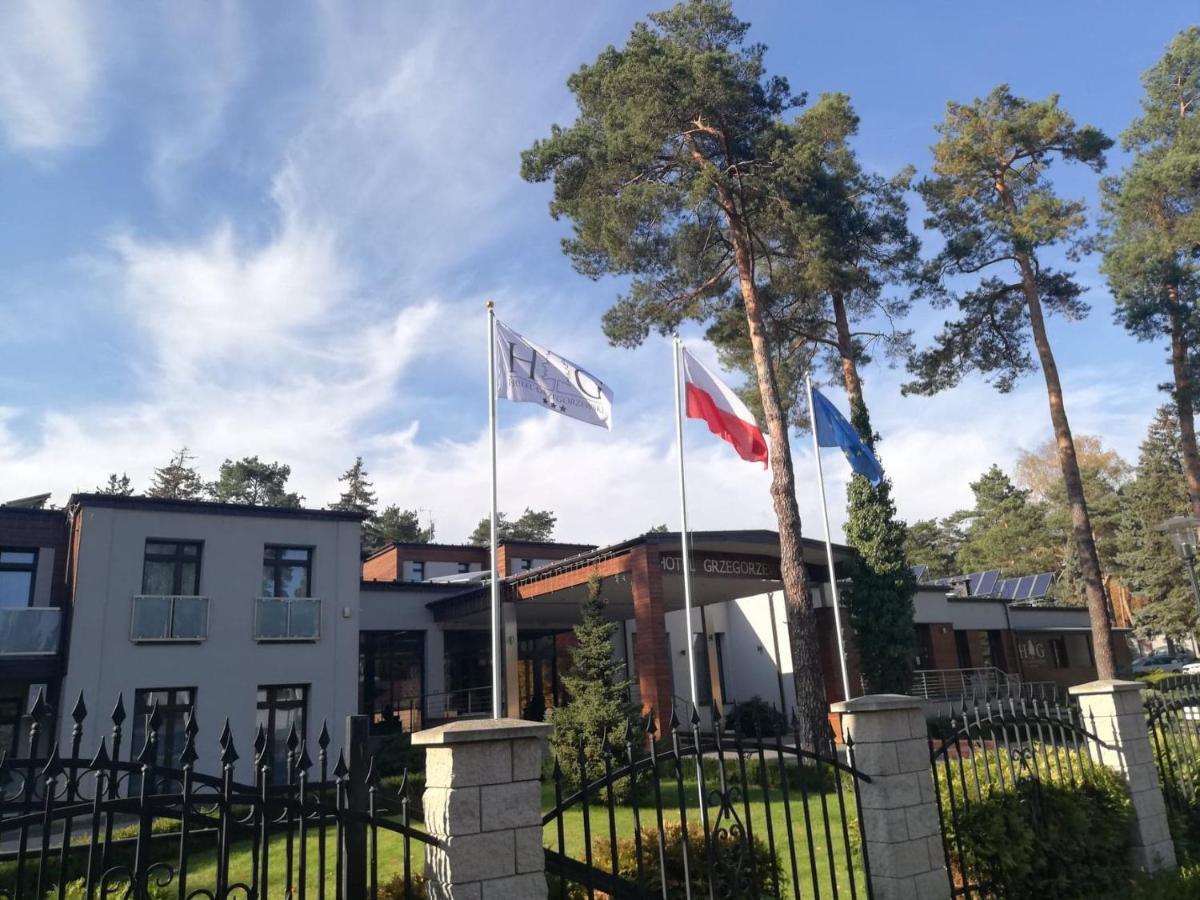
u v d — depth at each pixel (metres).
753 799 12.40
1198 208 24.91
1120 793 7.88
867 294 23.73
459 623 27.89
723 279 22.98
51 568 19.27
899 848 5.87
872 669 22.61
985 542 61.38
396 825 4.06
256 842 3.70
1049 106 23.94
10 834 12.10
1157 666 49.25
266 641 20.00
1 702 17.47
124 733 17.84
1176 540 19.42
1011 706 7.53
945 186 25.12
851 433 16.77
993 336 26.41
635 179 19.61
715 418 13.87
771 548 21.98
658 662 18.72
